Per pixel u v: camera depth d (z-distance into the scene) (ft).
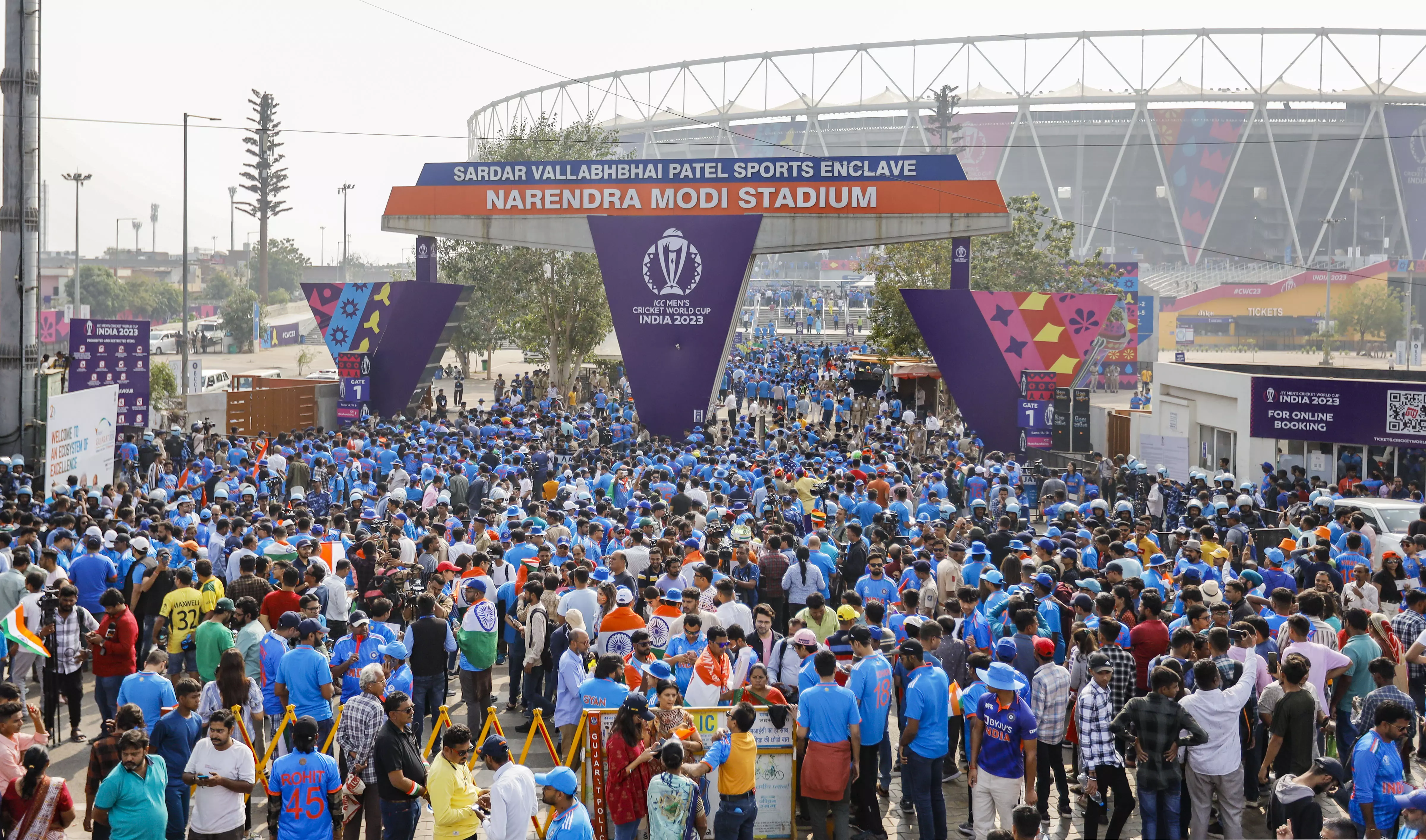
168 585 45.27
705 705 34.91
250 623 37.88
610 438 114.42
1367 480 89.71
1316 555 48.14
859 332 336.29
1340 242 512.22
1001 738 31.19
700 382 114.52
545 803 29.30
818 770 31.09
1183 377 108.58
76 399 76.54
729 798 30.17
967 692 32.55
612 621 38.91
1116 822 31.78
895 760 40.81
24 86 89.10
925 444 119.03
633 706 30.07
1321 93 496.64
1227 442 100.58
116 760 28.89
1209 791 31.27
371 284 125.70
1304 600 36.40
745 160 111.75
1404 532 65.36
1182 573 47.60
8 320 89.76
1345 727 36.35
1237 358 341.82
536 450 90.33
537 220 117.50
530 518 53.98
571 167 115.44
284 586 40.63
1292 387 89.76
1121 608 40.11
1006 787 31.09
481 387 216.54
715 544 53.06
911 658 32.68
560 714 36.45
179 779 30.58
